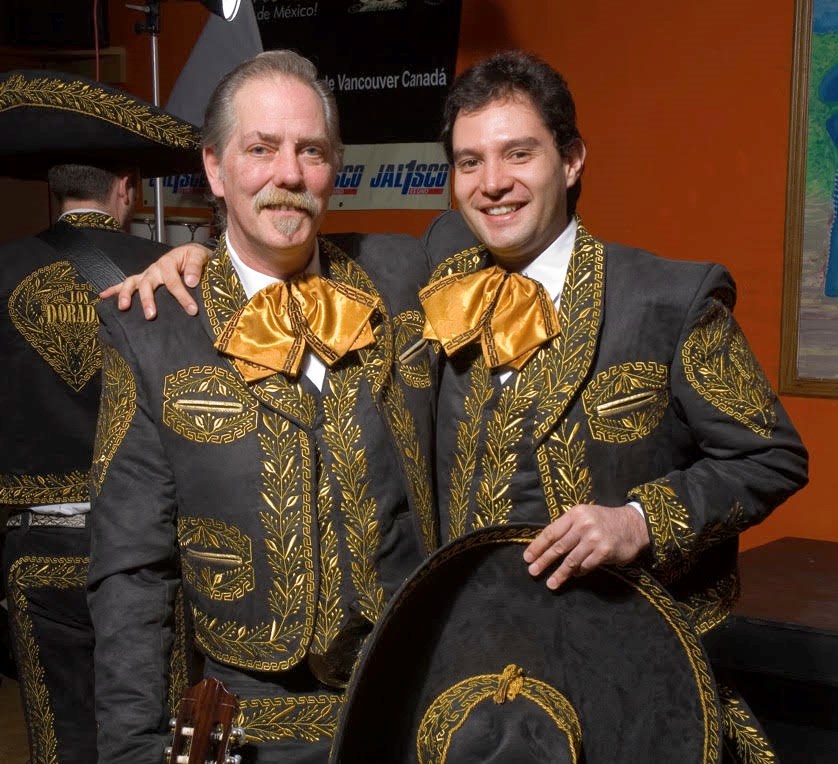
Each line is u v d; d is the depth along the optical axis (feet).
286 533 5.23
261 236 5.29
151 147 8.21
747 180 11.76
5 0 13.23
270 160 5.24
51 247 8.31
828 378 11.43
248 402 5.32
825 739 8.12
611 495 5.35
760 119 11.62
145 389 5.41
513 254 5.53
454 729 4.64
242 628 5.28
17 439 8.18
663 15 12.09
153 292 5.56
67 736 8.25
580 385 5.34
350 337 5.41
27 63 16.97
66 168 8.39
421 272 6.06
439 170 13.84
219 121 5.34
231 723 5.09
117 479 5.41
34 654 8.25
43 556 8.21
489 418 5.49
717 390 5.30
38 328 8.11
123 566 5.34
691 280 5.42
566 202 5.59
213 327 5.43
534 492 5.40
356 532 5.31
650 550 5.06
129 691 5.24
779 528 11.74
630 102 12.37
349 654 5.32
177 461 5.34
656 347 5.38
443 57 13.61
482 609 4.98
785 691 8.25
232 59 11.25
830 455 11.44
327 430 5.36
